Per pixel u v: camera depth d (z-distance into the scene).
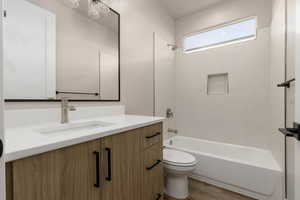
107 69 1.54
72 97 1.25
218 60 2.40
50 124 1.01
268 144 2.04
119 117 1.40
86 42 1.35
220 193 1.65
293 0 1.13
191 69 2.68
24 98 0.97
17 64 0.94
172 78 2.75
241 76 2.22
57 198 0.59
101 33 1.48
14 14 0.93
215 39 2.47
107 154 0.81
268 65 2.03
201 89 2.57
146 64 2.09
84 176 0.69
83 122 1.14
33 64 1.02
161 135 1.34
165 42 2.52
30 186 0.52
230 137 2.32
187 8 2.51
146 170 1.13
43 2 1.06
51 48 1.11
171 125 2.72
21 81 0.96
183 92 2.77
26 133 0.75
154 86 2.26
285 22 1.33
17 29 0.94
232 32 2.33
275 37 1.70
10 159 0.47
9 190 0.48
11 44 0.92
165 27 2.53
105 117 1.40
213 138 2.47
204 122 2.55
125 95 1.75
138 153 1.05
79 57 1.30
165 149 1.86
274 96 1.75
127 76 1.78
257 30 2.09
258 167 1.54
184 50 2.78
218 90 2.47
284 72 1.34
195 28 2.61
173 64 2.78
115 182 0.86
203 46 2.59
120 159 0.89
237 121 2.26
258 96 2.10
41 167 0.55
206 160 1.83
